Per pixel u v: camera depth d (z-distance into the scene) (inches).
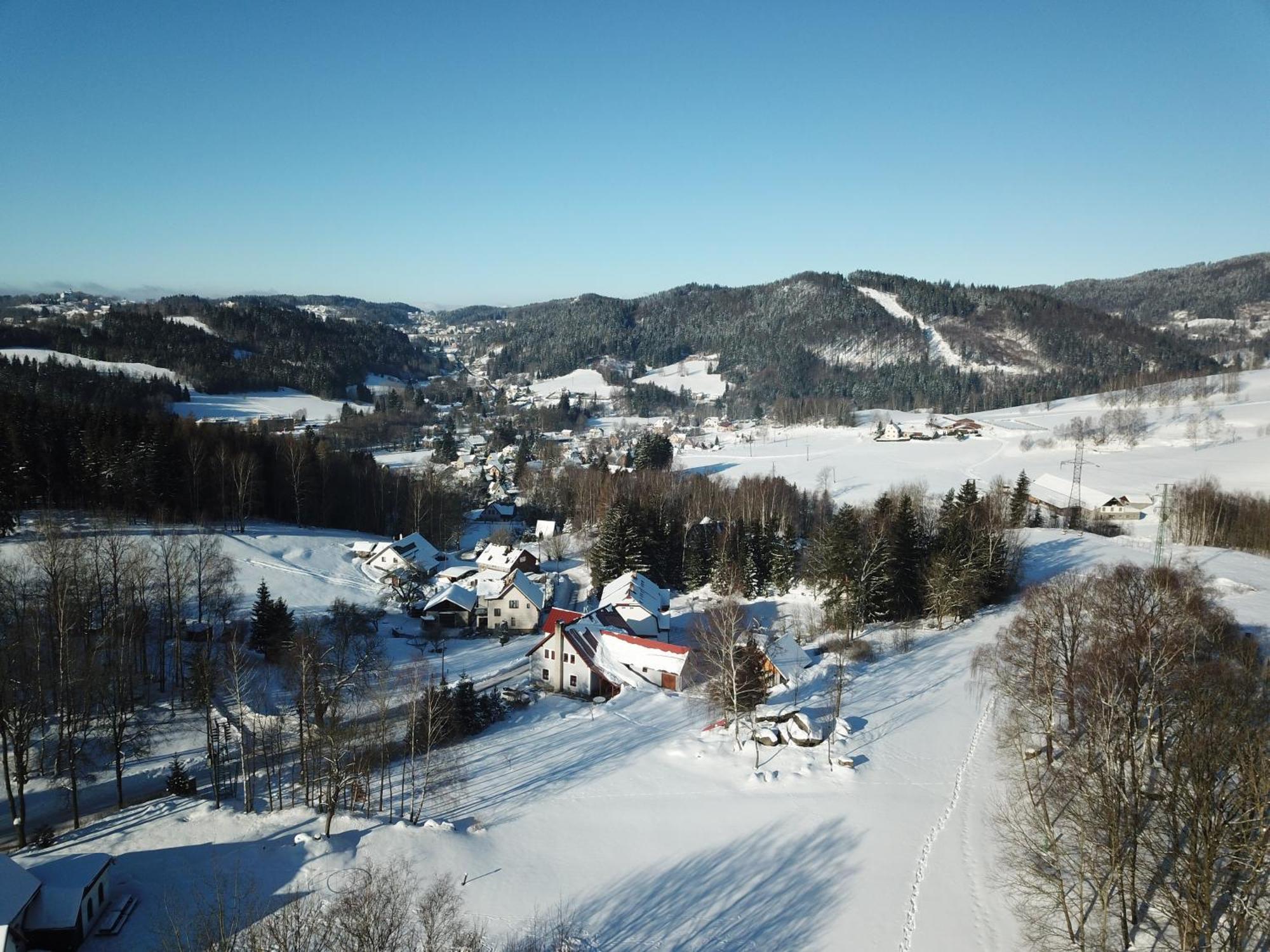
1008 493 5255.9
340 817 1806.1
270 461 5137.8
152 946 1362.0
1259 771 1179.9
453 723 2301.9
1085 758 1690.5
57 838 1728.6
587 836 1797.5
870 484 7135.8
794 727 2268.7
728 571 3964.1
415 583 4077.3
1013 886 1550.2
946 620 3221.0
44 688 2043.6
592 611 3270.2
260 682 2630.4
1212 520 4485.7
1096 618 2037.4
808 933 1469.0
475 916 1483.8
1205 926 1143.6
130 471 4106.8
